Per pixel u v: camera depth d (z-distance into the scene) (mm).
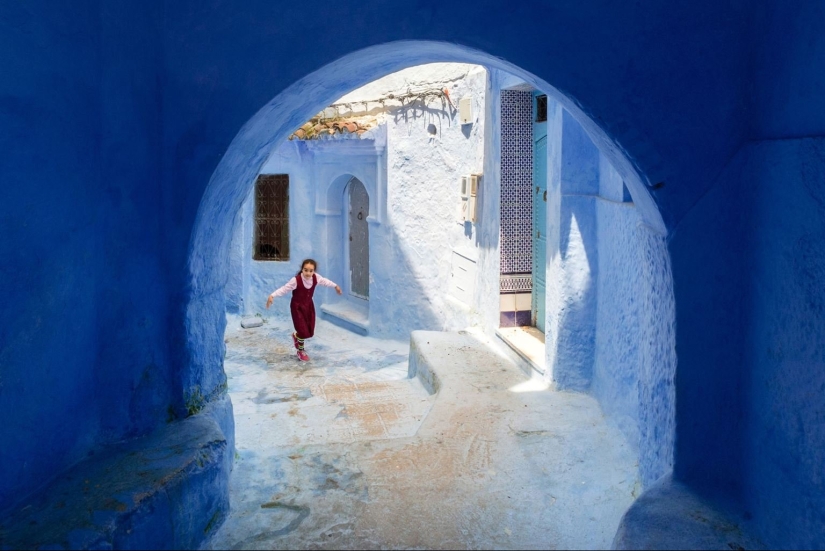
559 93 3734
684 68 3617
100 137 3637
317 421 6426
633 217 5270
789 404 3121
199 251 4180
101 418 3797
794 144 3107
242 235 12852
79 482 3361
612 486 4559
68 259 3451
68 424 3518
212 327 4543
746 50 3605
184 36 3885
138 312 3895
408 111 10617
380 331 11477
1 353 3102
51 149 3330
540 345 7668
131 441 3867
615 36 3615
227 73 3871
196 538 3678
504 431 5566
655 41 3611
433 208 10469
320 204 12812
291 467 4855
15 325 3166
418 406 6863
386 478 4688
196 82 3893
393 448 5211
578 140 6246
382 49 3885
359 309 12617
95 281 3676
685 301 3629
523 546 3830
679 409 3637
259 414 6656
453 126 9914
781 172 3215
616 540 3307
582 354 6484
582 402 6254
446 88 9930
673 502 3494
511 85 7742
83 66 3508
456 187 9969
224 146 3902
